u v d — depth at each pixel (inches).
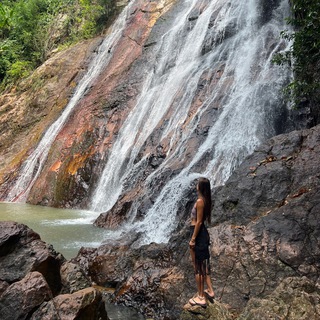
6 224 276.5
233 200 336.8
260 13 741.3
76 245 416.8
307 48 445.7
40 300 218.1
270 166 349.7
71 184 719.1
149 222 457.1
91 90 939.3
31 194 767.7
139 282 297.4
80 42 1176.8
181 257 305.6
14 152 978.1
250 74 624.7
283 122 515.8
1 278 249.6
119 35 1070.4
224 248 285.0
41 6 1391.5
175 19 982.4
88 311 211.9
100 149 747.4
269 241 277.3
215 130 556.7
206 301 242.1
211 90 652.1
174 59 846.5
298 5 444.5
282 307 210.5
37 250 267.7
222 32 766.5
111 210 524.1
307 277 251.1
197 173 500.1
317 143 353.7
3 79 1307.8
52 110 1020.5
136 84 868.6
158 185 506.3
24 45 1327.5
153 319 266.7
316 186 311.4
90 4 1224.2
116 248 364.5
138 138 706.8
